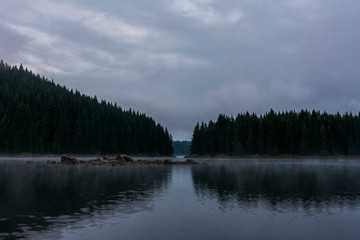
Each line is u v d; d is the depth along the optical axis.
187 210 17.09
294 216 15.80
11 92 150.25
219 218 15.23
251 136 138.38
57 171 46.50
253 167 63.12
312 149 134.50
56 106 141.25
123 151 153.38
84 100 171.62
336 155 133.38
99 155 142.00
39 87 169.25
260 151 137.12
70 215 15.63
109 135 148.62
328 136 136.00
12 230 12.78
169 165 73.44
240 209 17.48
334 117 145.12
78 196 21.75
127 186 28.06
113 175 40.75
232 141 142.75
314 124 142.25
